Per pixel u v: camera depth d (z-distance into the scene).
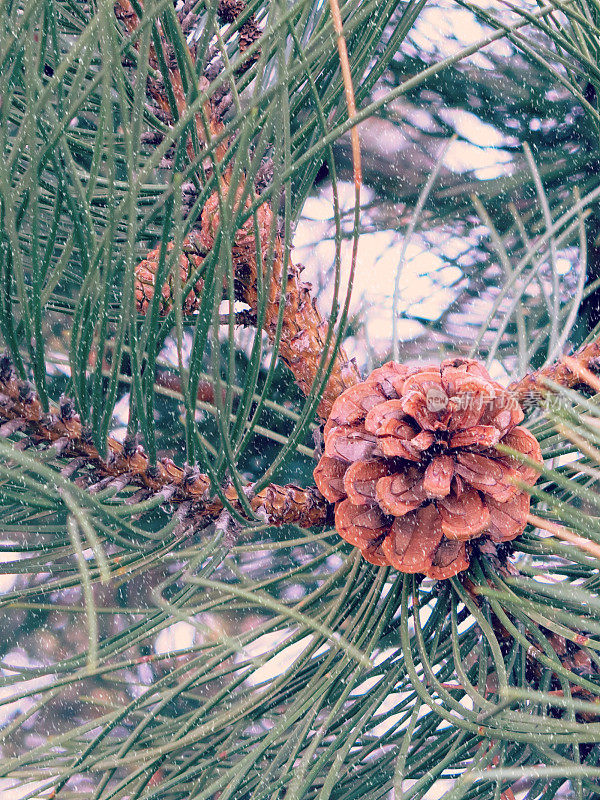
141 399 0.27
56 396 0.48
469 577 0.30
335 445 0.30
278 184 0.25
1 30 0.24
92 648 0.21
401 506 0.29
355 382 0.34
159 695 0.36
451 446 0.29
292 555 0.53
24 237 0.33
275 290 0.33
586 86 0.46
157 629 0.29
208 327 0.27
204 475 0.30
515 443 0.29
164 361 0.37
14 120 0.31
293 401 0.52
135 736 0.28
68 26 0.35
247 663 0.29
